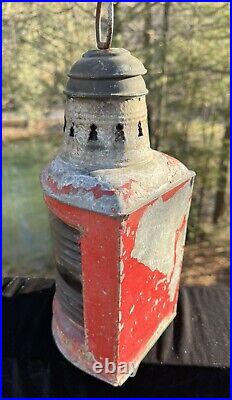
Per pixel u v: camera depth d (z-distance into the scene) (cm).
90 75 132
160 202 146
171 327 199
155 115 366
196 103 371
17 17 342
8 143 475
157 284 167
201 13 343
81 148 142
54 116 433
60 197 139
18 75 368
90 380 173
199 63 356
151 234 148
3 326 198
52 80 366
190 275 367
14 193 462
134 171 140
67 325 174
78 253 146
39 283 232
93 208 129
